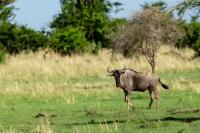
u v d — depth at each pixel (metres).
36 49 192.75
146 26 141.88
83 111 83.31
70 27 191.50
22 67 147.00
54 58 169.00
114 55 165.62
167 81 121.00
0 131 68.44
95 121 73.62
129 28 147.38
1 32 190.62
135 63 155.88
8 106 90.50
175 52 174.75
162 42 144.25
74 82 125.25
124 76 83.62
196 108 82.62
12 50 192.62
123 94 103.50
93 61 160.38
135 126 68.19
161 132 63.69
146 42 140.88
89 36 199.75
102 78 133.00
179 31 147.50
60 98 99.06
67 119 76.25
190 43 187.00
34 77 134.12
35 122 75.00
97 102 92.62
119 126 68.50
